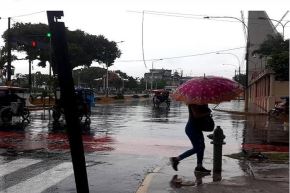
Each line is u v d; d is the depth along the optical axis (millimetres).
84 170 3775
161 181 8773
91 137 17156
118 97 75312
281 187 8094
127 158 12180
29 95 38719
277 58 41250
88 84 112125
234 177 9125
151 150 13836
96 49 70125
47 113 32375
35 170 10180
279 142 16953
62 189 8375
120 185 8820
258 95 58406
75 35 67625
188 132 9883
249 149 14352
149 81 157625
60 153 12781
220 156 9859
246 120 30125
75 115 3750
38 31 57750
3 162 11211
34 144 14734
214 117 33031
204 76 9477
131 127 21766
